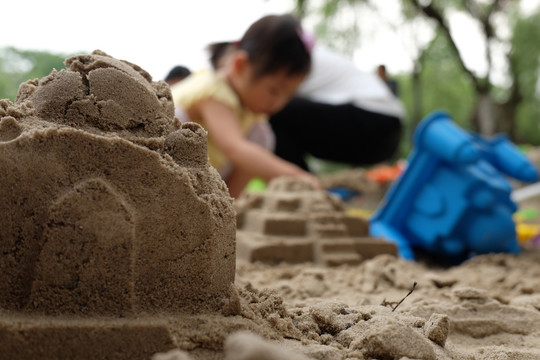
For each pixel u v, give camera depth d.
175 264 0.26
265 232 0.68
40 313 0.24
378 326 0.28
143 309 0.25
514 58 3.26
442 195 0.82
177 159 0.28
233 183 0.92
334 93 1.30
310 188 0.76
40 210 0.24
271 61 0.79
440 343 0.30
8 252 0.24
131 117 0.27
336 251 0.66
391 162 2.50
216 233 0.27
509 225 0.80
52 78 0.28
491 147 0.94
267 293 0.31
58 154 0.24
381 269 0.54
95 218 0.24
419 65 2.87
